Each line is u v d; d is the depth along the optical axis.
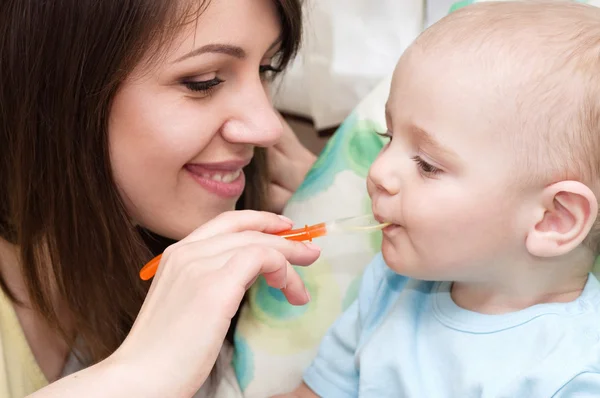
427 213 0.80
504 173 0.77
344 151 1.22
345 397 1.01
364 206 1.17
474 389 0.83
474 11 0.83
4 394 1.04
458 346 0.87
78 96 0.93
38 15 0.90
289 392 1.07
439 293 0.94
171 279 0.81
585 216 0.77
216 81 0.95
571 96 0.75
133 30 0.87
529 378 0.79
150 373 0.73
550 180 0.77
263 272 0.81
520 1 0.84
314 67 1.78
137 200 1.04
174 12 0.86
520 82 0.76
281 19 0.99
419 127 0.80
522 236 0.80
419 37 0.85
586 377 0.77
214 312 0.74
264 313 1.14
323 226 0.92
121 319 1.14
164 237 1.23
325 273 1.15
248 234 0.85
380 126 1.22
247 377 1.11
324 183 1.21
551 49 0.77
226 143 1.01
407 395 0.88
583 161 0.76
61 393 0.73
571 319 0.82
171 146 0.95
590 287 0.86
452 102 0.78
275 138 1.00
